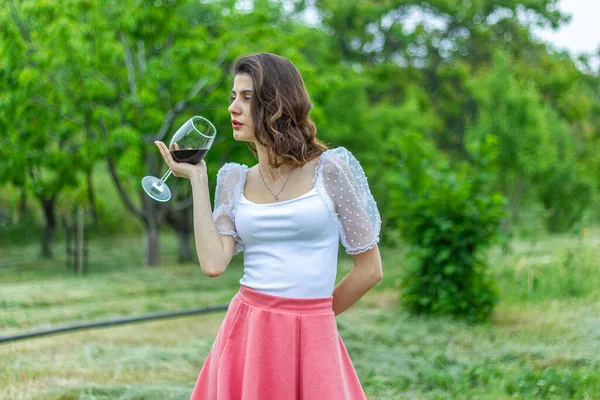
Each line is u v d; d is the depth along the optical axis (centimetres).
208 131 227
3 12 1023
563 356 523
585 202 1653
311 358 214
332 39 2083
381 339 594
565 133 1914
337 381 215
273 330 216
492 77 1586
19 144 1112
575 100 2530
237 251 236
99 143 1071
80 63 1023
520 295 794
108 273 1104
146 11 1091
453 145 2511
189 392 433
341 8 2191
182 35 1177
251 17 1202
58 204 1672
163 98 1169
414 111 1641
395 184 766
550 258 955
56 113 1115
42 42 1046
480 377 472
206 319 700
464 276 711
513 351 542
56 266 1270
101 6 1080
